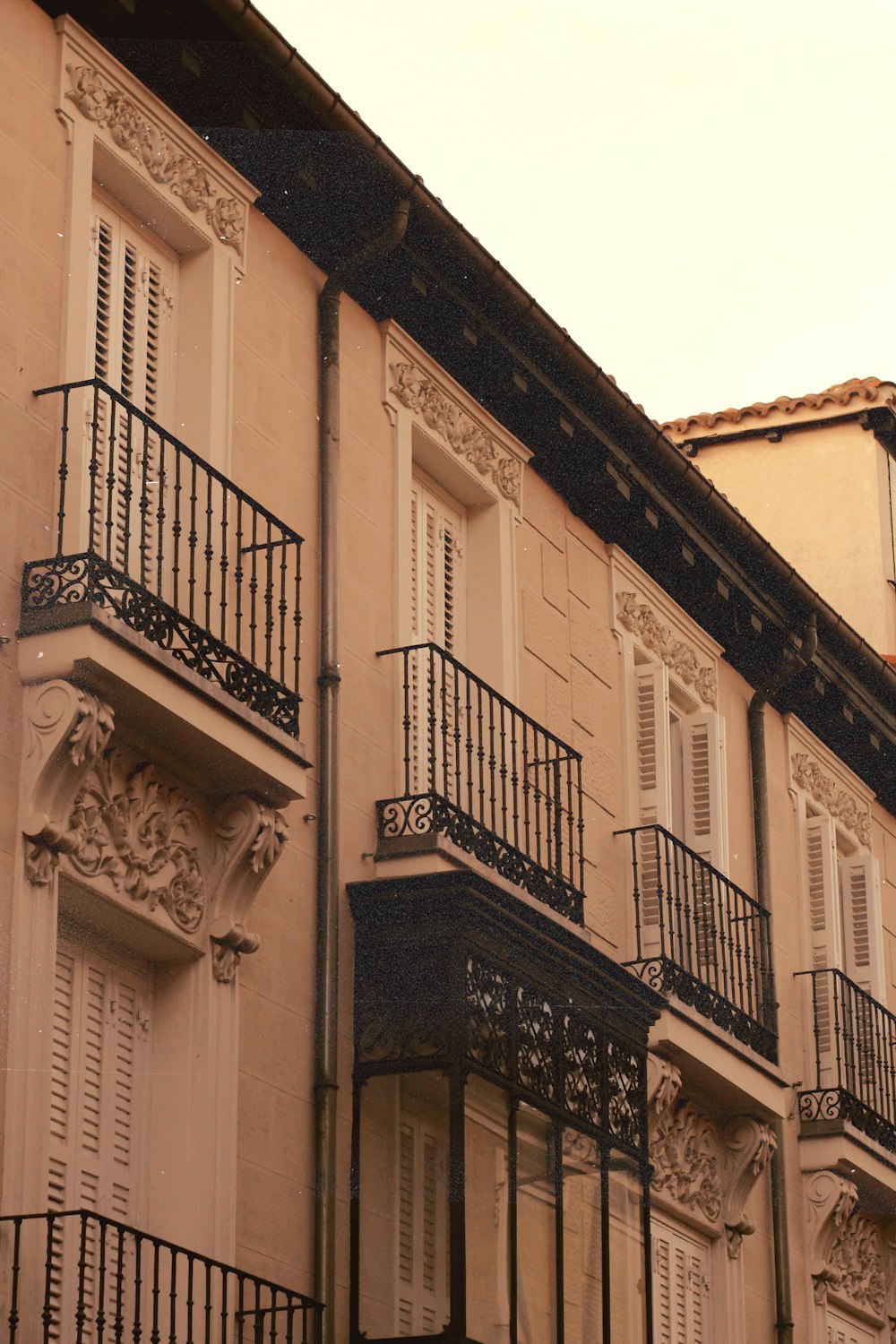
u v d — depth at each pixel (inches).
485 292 725.3
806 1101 874.8
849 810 971.9
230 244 654.5
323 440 673.6
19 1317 491.8
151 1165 563.8
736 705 900.6
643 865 801.6
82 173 598.9
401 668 682.8
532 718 746.8
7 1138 506.6
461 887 623.8
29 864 527.2
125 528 555.5
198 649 566.6
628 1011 701.3
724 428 1160.2
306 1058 608.7
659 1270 762.2
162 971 579.8
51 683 533.3
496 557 754.8
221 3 614.9
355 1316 597.6
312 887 624.4
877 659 944.9
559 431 779.4
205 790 584.1
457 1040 613.3
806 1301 847.7
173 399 634.8
